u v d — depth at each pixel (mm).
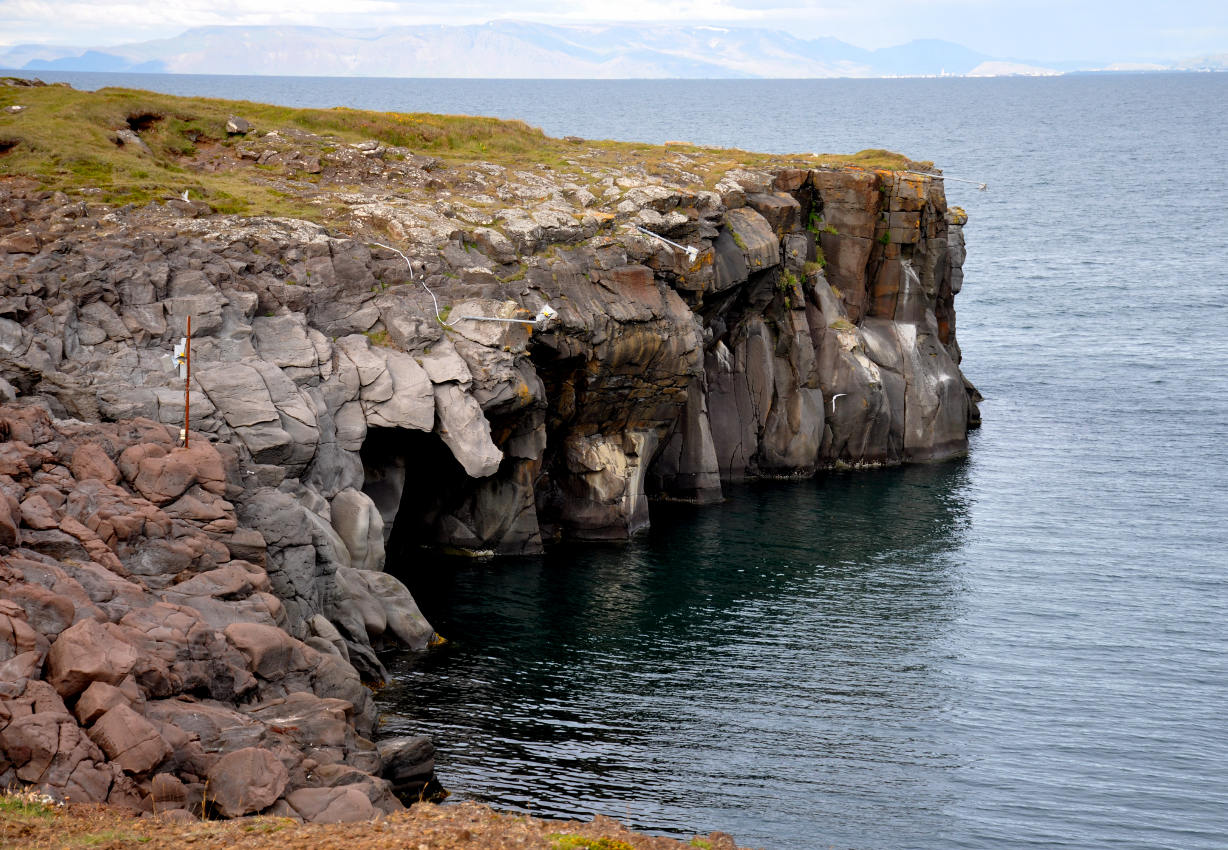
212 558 30625
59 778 20766
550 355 50562
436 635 40219
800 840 28672
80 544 27859
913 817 30219
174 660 25234
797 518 57344
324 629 33938
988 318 111438
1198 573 49688
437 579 46906
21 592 23938
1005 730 35438
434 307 48031
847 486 63719
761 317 65688
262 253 46406
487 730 33469
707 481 60062
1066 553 52250
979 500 60750
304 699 26938
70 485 29938
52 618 24078
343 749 25781
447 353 45906
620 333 52781
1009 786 32062
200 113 64188
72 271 39938
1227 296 119312
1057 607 45781
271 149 61562
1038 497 61188
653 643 41062
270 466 36938
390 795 24156
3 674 21984
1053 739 34969
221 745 23438
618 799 29906
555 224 55562
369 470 45438
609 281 54375
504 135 75188
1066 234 164875
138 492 31266
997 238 162250
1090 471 65938
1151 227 169750
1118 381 87000
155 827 19594
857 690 37875
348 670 29891
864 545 53125
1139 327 105875
